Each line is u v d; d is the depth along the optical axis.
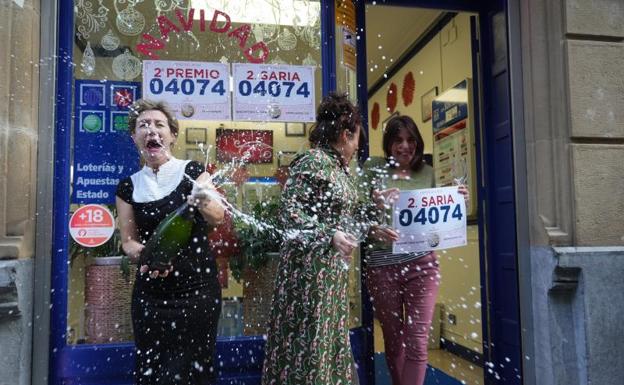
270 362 1.90
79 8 2.66
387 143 2.76
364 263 2.84
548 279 2.71
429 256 2.60
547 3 2.88
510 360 3.05
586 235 2.74
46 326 2.33
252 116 2.80
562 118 2.80
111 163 2.59
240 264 2.60
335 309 1.86
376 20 4.44
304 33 2.90
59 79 2.52
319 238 1.76
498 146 3.20
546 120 2.84
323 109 2.02
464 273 4.03
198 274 1.89
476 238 3.82
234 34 2.84
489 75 3.30
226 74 2.80
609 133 2.81
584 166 2.77
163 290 1.85
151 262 1.79
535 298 2.82
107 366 2.44
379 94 6.06
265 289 2.60
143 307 1.86
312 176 1.85
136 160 2.62
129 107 2.66
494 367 3.19
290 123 2.83
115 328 2.49
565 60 2.82
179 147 2.71
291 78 2.87
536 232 2.81
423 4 3.25
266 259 2.60
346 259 1.75
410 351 2.53
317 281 1.82
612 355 2.64
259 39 2.86
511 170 3.03
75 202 2.53
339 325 1.88
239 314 2.59
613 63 2.86
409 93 5.17
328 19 2.90
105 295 2.49
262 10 2.88
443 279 4.43
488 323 3.28
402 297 2.62
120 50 2.70
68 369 2.40
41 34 2.42
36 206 2.36
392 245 2.50
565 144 2.79
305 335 1.81
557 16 2.84
